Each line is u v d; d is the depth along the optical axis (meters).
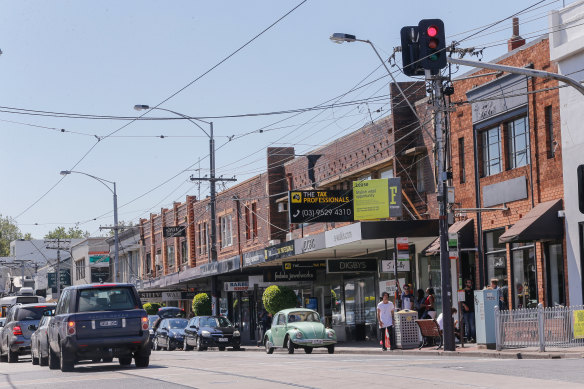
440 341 25.83
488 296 23.67
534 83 27.36
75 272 100.56
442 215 25.14
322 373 16.86
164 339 41.66
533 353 20.75
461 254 31.28
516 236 25.81
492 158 30.14
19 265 124.75
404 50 19.83
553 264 26.72
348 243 32.84
